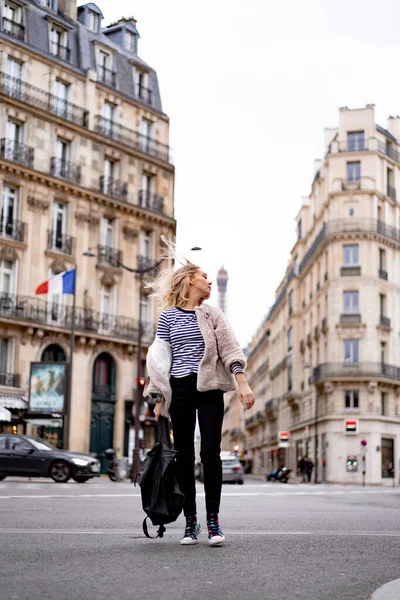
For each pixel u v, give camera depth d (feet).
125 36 171.53
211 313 19.07
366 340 195.83
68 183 147.23
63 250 146.72
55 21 152.05
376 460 192.85
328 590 13.14
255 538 20.57
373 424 193.77
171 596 12.41
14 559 16.08
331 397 198.29
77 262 148.56
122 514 31.04
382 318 199.82
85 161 152.56
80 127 151.33
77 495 49.21
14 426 135.23
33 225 141.49
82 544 18.76
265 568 15.28
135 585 13.32
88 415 145.38
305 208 250.98
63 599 12.07
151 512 17.95
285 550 18.02
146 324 160.04
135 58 170.71
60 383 127.85
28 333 136.98
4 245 136.15
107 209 155.22
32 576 14.07
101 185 155.22
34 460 86.12
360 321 196.75
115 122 161.17
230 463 143.02
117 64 164.66
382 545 19.75
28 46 144.66
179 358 18.93
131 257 159.43
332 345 198.29
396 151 217.56
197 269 19.61
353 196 203.10
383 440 197.57
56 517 28.48
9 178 138.51
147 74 171.53
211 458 18.65
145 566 15.33
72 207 148.77
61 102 150.00
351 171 206.80
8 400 131.64
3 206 138.51
